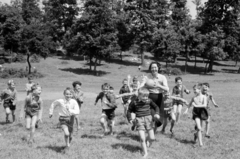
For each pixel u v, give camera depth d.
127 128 9.95
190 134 9.09
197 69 59.47
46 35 44.88
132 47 76.50
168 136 8.81
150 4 61.12
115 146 7.62
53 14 72.88
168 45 53.88
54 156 6.76
